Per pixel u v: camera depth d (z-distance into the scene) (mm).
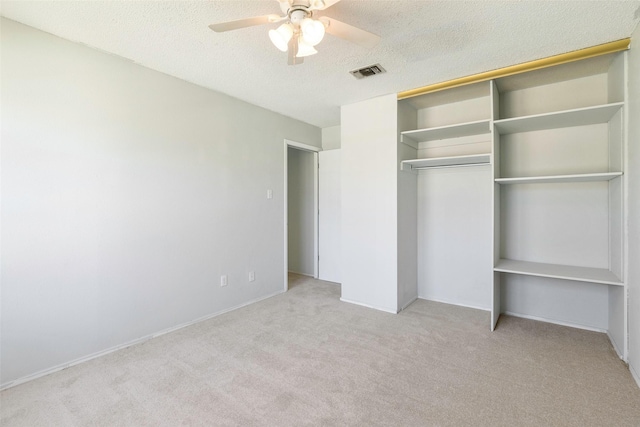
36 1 1765
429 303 3580
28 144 2033
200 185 3061
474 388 1959
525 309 3145
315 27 1505
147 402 1841
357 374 2125
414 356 2361
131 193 2547
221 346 2543
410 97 3199
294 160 5051
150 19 1944
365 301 3514
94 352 2357
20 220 2014
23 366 2041
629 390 1914
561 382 2008
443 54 2418
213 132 3170
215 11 1865
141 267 2621
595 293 2812
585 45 2297
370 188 3447
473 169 3410
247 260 3559
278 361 2301
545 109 2959
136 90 2562
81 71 2256
